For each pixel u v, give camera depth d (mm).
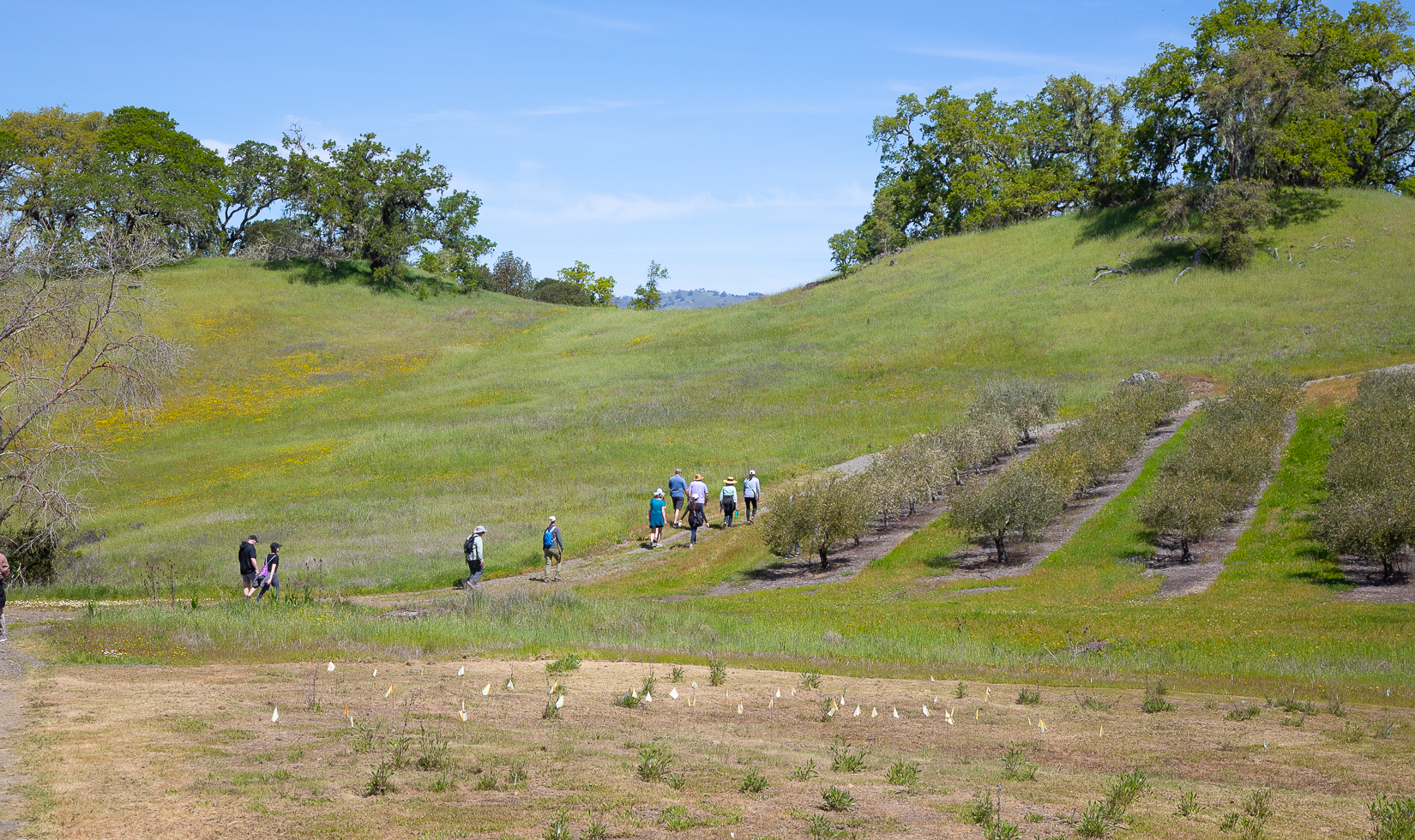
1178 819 6500
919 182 89625
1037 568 22281
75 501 28250
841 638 17078
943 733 9805
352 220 91938
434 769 7367
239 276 90062
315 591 25750
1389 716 10938
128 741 7906
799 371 55656
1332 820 6590
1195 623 16500
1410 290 49844
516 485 38219
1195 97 65188
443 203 94562
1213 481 24562
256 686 11367
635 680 12711
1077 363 48625
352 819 5922
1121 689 12945
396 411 57156
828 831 5855
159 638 15539
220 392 64625
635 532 31297
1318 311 49031
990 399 36562
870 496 25844
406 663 13844
